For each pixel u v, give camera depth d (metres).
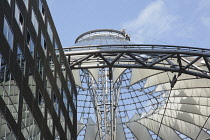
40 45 42.62
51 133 44.56
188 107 90.81
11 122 32.91
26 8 38.59
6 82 32.56
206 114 88.88
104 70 92.00
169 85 90.31
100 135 89.31
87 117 97.31
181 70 62.75
